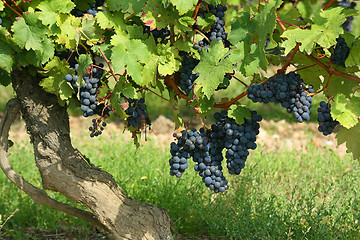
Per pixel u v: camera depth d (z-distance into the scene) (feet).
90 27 20.16
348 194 32.30
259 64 18.99
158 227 23.56
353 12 17.24
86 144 47.11
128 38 19.44
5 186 38.11
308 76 21.47
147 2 18.95
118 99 19.39
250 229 28.48
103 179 23.11
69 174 23.09
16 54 21.25
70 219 32.68
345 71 20.56
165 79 21.98
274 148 49.11
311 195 30.96
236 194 31.14
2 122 24.06
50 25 19.81
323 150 47.60
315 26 17.72
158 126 56.75
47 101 23.36
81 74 19.69
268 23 18.15
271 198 31.19
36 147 23.44
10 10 20.88
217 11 20.25
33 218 33.78
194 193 32.50
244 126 20.72
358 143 20.44
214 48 18.79
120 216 23.32
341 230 27.66
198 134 20.80
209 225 29.58
